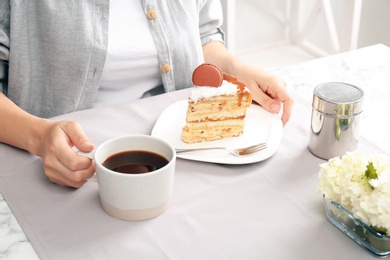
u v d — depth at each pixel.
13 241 0.83
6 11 1.24
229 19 2.88
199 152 1.03
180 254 0.79
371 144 1.06
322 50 3.27
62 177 0.93
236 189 0.94
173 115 1.15
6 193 0.93
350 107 0.96
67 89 1.32
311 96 1.27
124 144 0.92
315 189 0.94
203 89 1.05
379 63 1.42
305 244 0.82
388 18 2.76
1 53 1.25
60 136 0.96
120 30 1.32
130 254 0.80
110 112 1.17
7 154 1.03
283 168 1.00
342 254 0.80
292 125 1.14
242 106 1.06
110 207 0.86
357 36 2.80
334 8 3.18
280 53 3.33
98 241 0.82
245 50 3.34
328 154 1.01
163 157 0.91
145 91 1.40
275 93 1.21
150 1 1.33
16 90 1.30
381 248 0.79
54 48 1.27
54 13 1.24
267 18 3.34
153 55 1.36
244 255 0.79
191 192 0.93
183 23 1.40
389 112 1.21
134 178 0.82
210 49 1.49
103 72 1.34
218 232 0.84
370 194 0.79
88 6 1.27
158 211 0.87
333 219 0.85
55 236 0.83
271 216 0.87
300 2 3.27
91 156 0.96
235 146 1.05
